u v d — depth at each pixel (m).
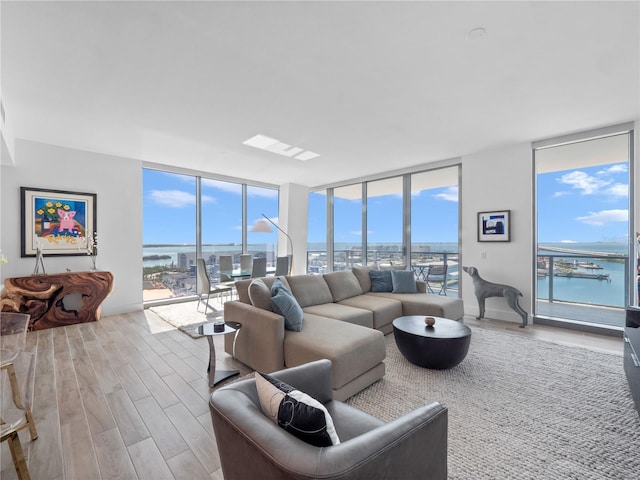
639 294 3.06
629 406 2.06
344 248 6.70
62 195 4.19
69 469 1.51
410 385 2.36
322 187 7.11
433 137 3.87
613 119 3.30
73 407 2.07
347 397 2.12
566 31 1.91
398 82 2.53
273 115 3.17
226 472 0.99
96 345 3.28
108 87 2.59
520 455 1.59
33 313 3.78
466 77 2.46
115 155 4.62
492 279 4.37
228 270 5.68
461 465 1.52
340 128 3.54
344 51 2.12
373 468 0.79
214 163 5.12
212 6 1.71
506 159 4.25
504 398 2.16
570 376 2.50
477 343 3.30
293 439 0.83
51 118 3.23
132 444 1.70
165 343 3.35
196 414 2.00
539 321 4.02
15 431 1.31
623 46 2.05
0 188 3.78
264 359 2.46
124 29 1.89
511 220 4.20
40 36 1.94
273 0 1.66
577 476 1.45
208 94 2.72
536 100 2.86
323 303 3.71
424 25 1.86
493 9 1.73
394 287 4.40
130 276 4.79
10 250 3.83
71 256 4.28
